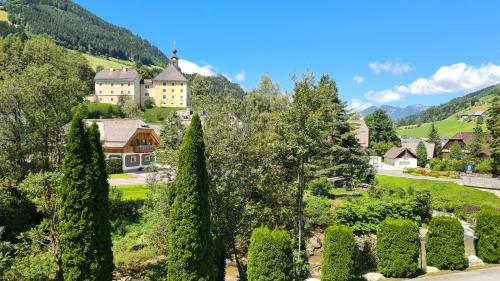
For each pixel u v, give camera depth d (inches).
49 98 1021.2
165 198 745.0
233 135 771.4
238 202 783.1
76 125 589.0
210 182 744.3
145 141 2370.8
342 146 1724.9
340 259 660.7
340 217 1212.5
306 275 751.7
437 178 2281.0
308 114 812.6
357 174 1739.7
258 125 890.7
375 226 1203.9
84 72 5068.9
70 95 1060.5
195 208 621.6
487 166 2381.9
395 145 3811.5
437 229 743.7
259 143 857.5
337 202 1413.6
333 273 661.3
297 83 858.1
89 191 586.2
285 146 800.3
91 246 586.2
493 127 2295.8
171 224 628.7
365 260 808.3
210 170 759.1
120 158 2089.1
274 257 618.2
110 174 1990.7
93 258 589.0
